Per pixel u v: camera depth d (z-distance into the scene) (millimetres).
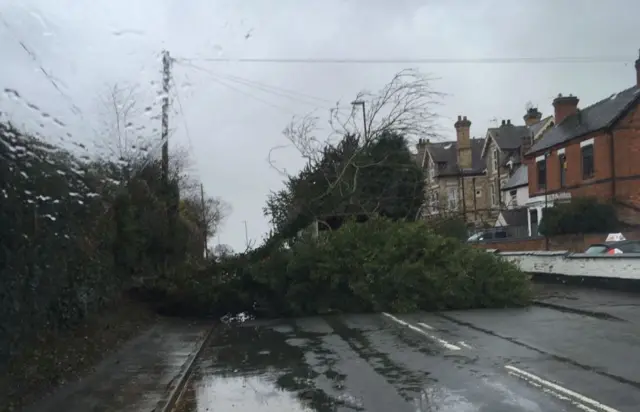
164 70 13383
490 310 16828
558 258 21875
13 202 7566
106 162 12250
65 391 8352
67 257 10445
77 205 10133
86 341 11531
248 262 19438
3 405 7227
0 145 7148
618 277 18047
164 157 17984
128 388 8539
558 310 15508
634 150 31438
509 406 6734
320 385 8445
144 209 16359
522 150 47625
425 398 7328
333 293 18375
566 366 8578
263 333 14773
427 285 17547
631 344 9992
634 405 6531
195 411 7504
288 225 21062
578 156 34500
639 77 33750
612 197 31422
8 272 7828
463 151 56219
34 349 9320
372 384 8273
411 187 27547
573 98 40781
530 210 40094
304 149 24078
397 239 18531
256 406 7543
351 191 21984
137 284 17594
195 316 19062
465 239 27594
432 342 11609
